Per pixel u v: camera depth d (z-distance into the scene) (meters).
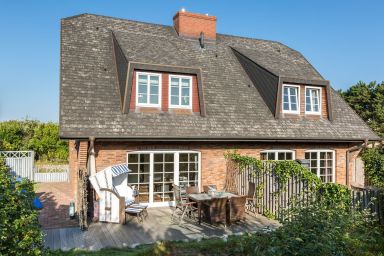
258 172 13.10
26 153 23.25
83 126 12.52
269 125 15.85
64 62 14.56
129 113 13.70
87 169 12.78
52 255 6.06
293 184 11.30
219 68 17.94
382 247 7.25
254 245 6.75
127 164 13.19
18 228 5.16
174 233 10.23
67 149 28.86
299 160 16.34
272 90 16.64
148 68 13.95
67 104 12.99
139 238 9.70
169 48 17.12
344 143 18.05
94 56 15.53
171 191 14.36
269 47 22.06
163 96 14.41
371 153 18.69
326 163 17.62
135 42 16.48
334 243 5.89
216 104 15.75
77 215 12.37
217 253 7.68
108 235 9.98
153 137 13.20
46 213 13.06
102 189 11.39
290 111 16.95
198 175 14.84
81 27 16.89
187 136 13.74
